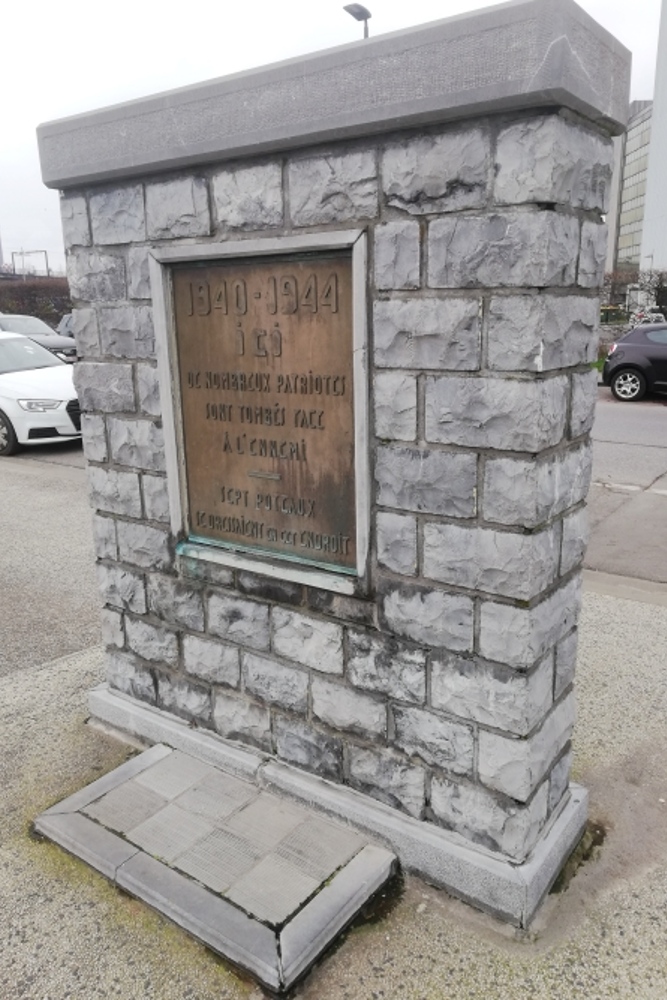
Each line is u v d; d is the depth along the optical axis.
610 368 13.70
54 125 2.86
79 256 3.01
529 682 2.26
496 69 1.92
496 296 2.07
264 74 2.29
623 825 2.80
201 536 2.95
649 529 6.31
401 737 2.53
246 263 2.56
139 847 2.61
